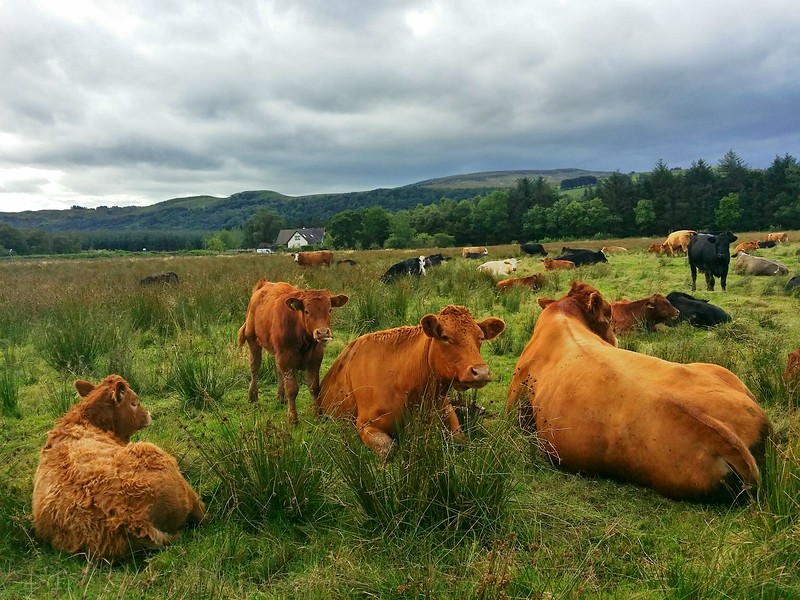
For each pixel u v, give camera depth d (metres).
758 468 3.58
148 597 3.10
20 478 4.62
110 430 4.43
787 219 70.88
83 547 3.45
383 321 10.22
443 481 3.68
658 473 3.86
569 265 21.19
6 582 3.29
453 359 4.66
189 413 6.31
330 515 3.89
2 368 8.08
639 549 3.38
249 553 3.52
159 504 3.51
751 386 5.88
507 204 87.62
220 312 11.27
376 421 5.10
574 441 4.36
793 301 11.70
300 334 5.91
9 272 27.23
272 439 4.13
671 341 8.86
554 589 2.92
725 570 2.96
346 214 84.94
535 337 5.73
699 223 76.00
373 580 3.12
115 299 11.58
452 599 2.89
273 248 111.75
